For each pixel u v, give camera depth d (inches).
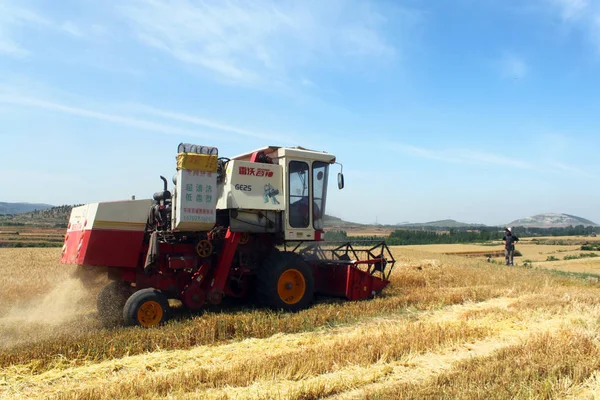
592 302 478.0
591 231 5679.1
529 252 2297.0
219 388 241.1
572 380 248.2
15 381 254.1
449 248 2098.9
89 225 383.9
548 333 327.6
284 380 251.1
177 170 399.2
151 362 283.1
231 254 426.9
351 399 225.5
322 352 290.7
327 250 557.3
